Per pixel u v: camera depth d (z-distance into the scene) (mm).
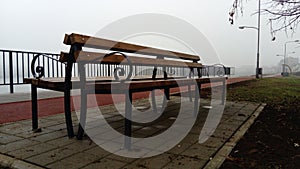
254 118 3725
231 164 2055
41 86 2740
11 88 6070
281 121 3584
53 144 2400
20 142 2439
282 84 11570
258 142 2611
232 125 3279
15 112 3834
